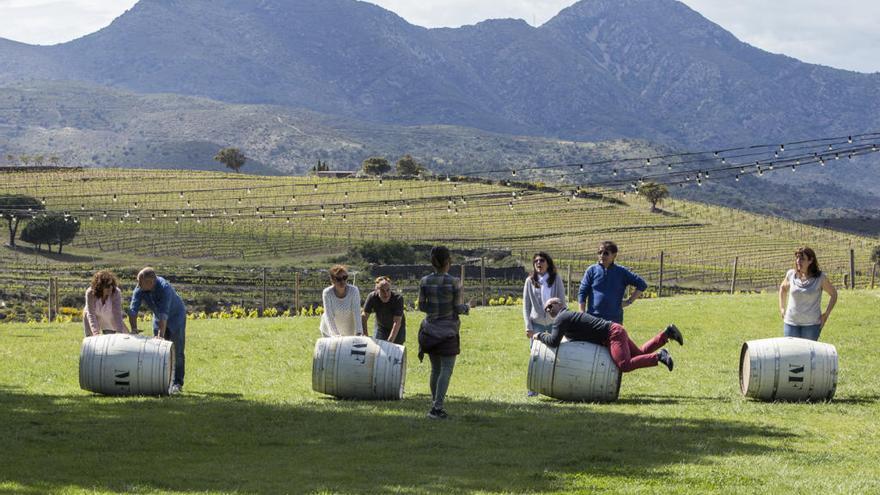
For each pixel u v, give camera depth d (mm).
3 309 93125
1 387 24344
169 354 22422
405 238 188625
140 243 180250
